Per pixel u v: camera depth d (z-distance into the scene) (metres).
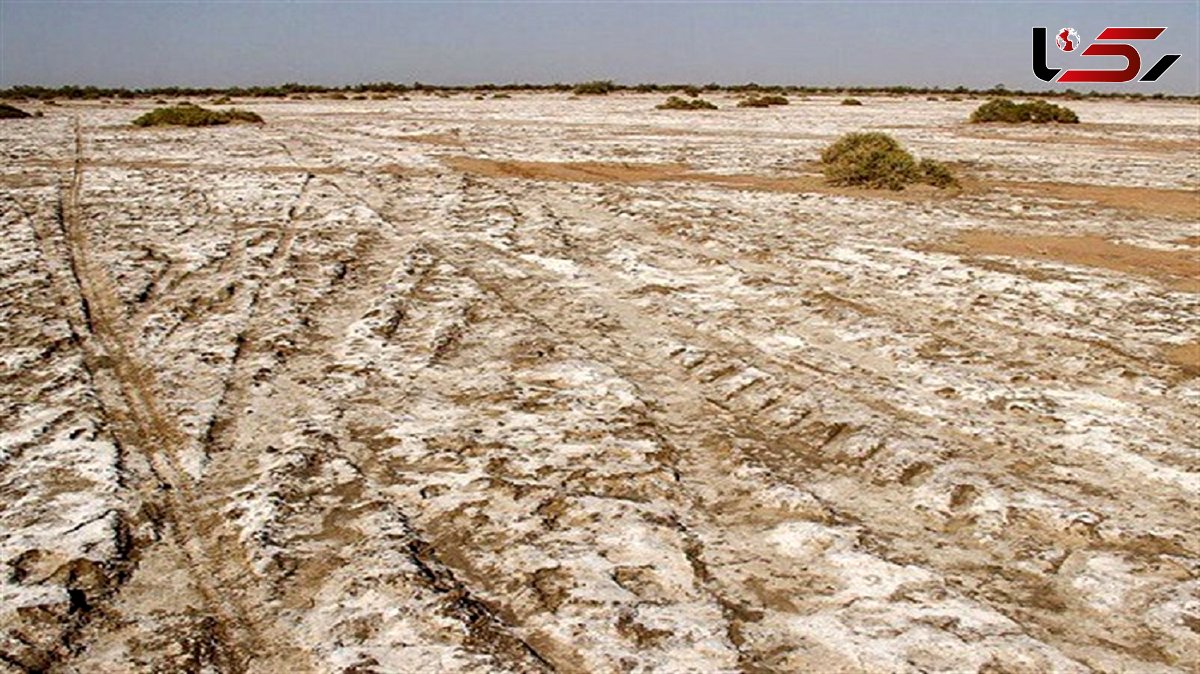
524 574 5.26
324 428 7.33
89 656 4.58
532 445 7.01
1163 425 7.35
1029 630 4.72
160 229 15.50
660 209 17.50
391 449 6.96
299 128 39.72
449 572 5.30
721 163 26.27
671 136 36.38
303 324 10.23
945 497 6.12
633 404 7.88
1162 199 19.80
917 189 20.98
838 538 5.63
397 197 19.16
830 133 38.25
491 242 14.55
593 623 4.77
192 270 12.64
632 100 79.19
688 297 11.25
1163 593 5.04
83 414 7.64
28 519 5.88
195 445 7.02
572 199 19.05
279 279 12.16
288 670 4.48
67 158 26.23
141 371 8.74
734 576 5.25
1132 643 4.63
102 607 4.99
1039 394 8.01
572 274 12.49
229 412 7.70
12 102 76.56
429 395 8.09
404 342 9.58
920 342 9.42
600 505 6.05
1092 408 7.74
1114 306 10.84
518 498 6.15
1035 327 10.04
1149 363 8.80
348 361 8.98
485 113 53.84
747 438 7.21
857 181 21.31
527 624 4.80
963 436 7.17
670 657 4.50
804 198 19.31
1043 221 16.88
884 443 6.89
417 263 13.02
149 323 10.17
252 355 9.13
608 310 10.82
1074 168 25.73
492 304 10.91
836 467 6.70
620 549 5.52
